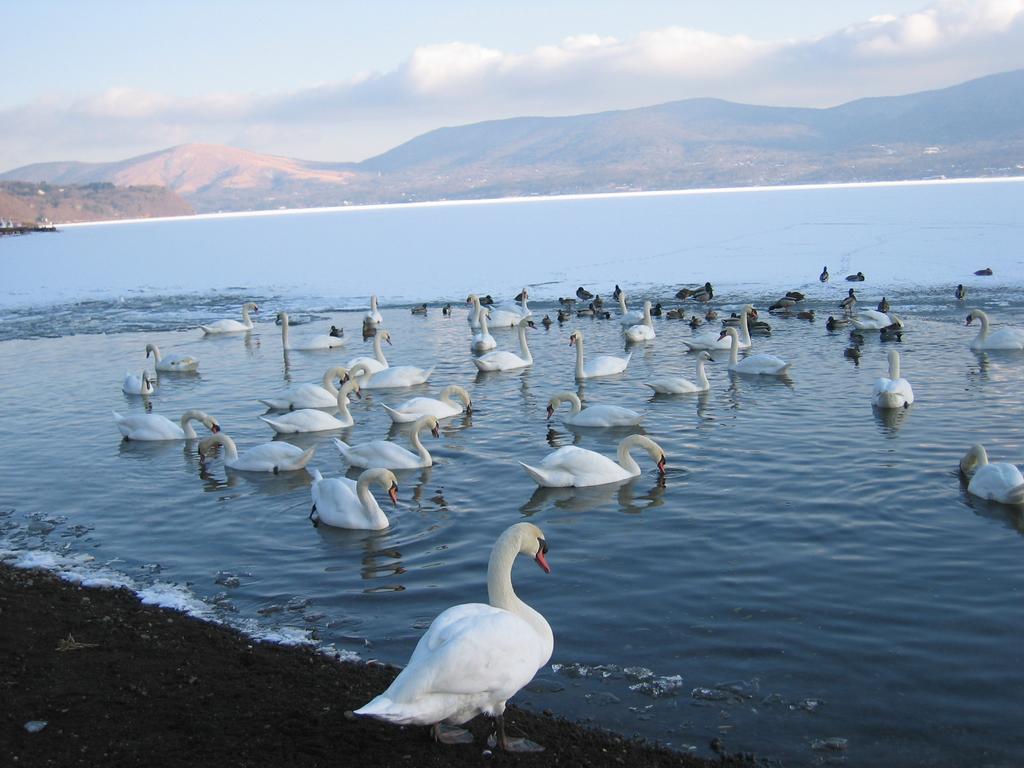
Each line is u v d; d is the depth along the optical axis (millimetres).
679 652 11578
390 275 69438
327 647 11953
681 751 9492
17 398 29406
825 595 13008
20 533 16859
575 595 13328
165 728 9156
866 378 27422
